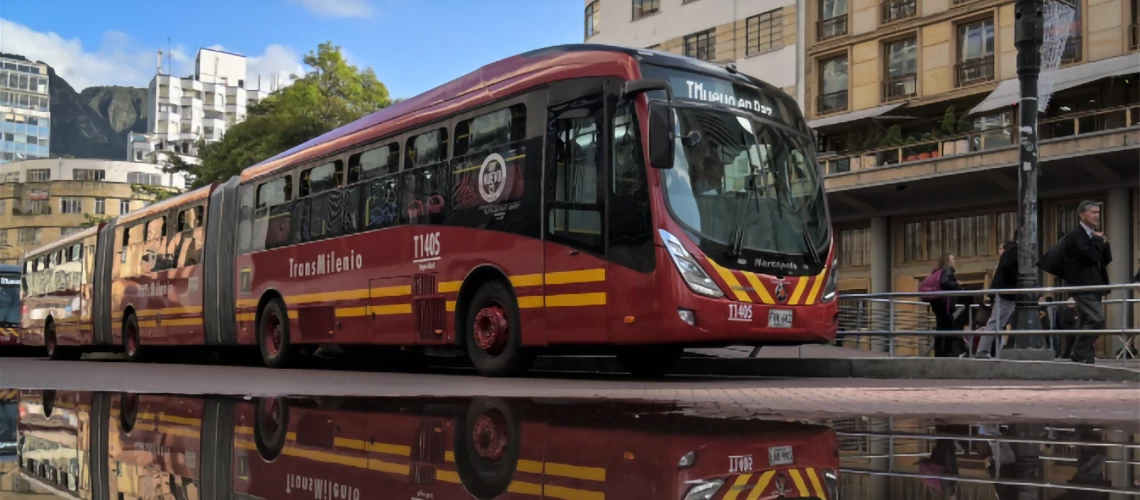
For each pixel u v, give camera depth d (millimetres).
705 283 9711
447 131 12172
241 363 19266
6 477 2832
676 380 10406
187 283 18922
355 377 11227
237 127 41469
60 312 26625
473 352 11422
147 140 132375
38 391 8211
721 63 11070
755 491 2408
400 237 12734
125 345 22094
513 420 4828
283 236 15656
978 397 6352
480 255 11336
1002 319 13547
